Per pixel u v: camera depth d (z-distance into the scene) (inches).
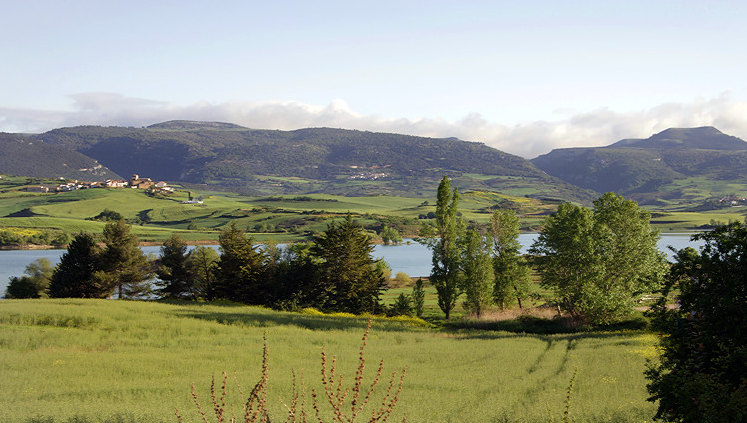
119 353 1172.5
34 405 645.9
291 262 2913.4
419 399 800.9
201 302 2623.0
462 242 2551.7
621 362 1138.7
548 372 1064.8
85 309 1770.4
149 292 2957.7
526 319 2218.3
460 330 2034.9
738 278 528.1
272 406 652.7
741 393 410.3
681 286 585.9
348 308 2709.2
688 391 434.9
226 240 2733.8
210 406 702.5
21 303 1911.9
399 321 2298.2
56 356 1098.1
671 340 556.4
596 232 2121.1
